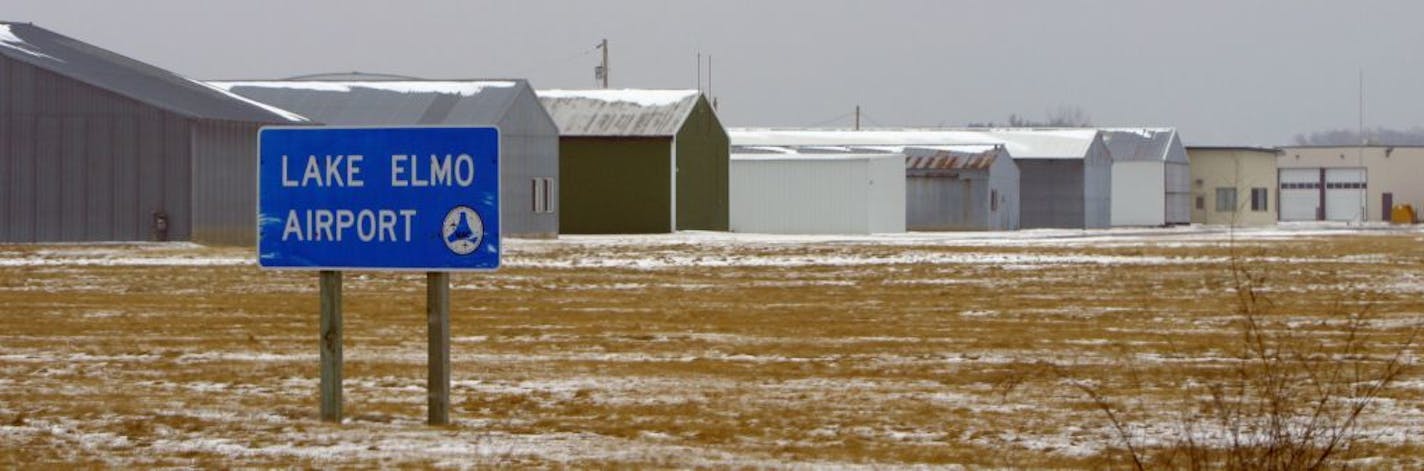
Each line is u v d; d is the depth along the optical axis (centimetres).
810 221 11369
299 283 5325
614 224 10606
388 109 9406
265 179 2472
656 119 10725
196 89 7962
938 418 2558
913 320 4312
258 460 2120
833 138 14512
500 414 2598
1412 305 4766
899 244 8750
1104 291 5322
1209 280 5688
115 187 7325
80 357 3375
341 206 2439
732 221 11506
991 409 2648
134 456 2152
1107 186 14275
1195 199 16212
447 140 2394
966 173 12669
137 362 3291
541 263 6469
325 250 2452
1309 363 3206
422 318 4294
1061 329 4072
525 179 9388
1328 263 6769
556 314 4453
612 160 10606
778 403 2736
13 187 7319
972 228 12669
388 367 3209
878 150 12850
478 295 5016
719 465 2102
